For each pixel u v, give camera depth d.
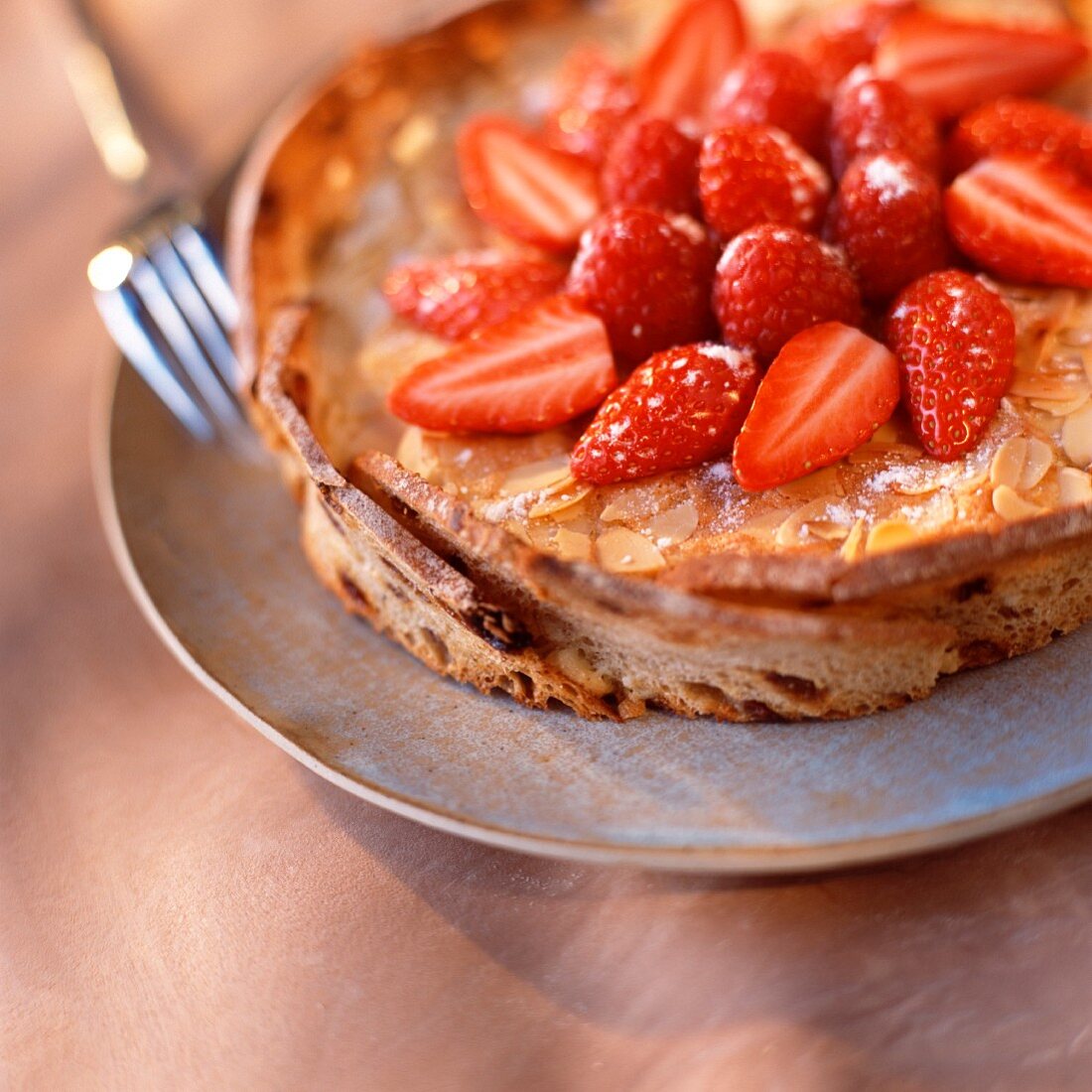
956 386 0.35
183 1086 0.34
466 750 0.35
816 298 0.36
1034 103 0.40
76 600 0.42
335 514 0.37
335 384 0.40
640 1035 0.33
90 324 0.48
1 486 0.45
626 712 0.36
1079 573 0.34
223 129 0.52
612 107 0.42
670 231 0.37
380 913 0.35
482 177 0.42
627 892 0.35
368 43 0.46
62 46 0.56
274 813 0.37
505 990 0.34
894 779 0.34
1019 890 0.34
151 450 0.42
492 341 0.37
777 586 0.34
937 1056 0.33
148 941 0.36
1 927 0.37
